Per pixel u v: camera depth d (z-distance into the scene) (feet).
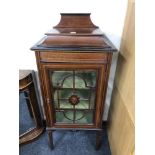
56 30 2.86
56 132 4.42
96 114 3.23
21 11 3.19
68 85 2.95
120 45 3.45
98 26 3.26
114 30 3.36
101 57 2.56
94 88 2.96
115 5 3.13
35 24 3.33
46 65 2.65
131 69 2.73
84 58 2.57
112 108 4.00
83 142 4.15
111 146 3.85
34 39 3.47
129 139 2.66
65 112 3.30
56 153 3.86
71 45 2.48
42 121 4.44
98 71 2.72
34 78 3.85
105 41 2.58
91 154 3.84
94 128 3.43
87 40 2.53
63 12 3.22
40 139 4.24
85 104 3.18
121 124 3.18
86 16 2.93
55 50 2.44
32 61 3.72
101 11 3.19
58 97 3.10
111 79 3.95
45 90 2.94
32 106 3.93
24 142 4.05
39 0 3.10
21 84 3.43
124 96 3.08
